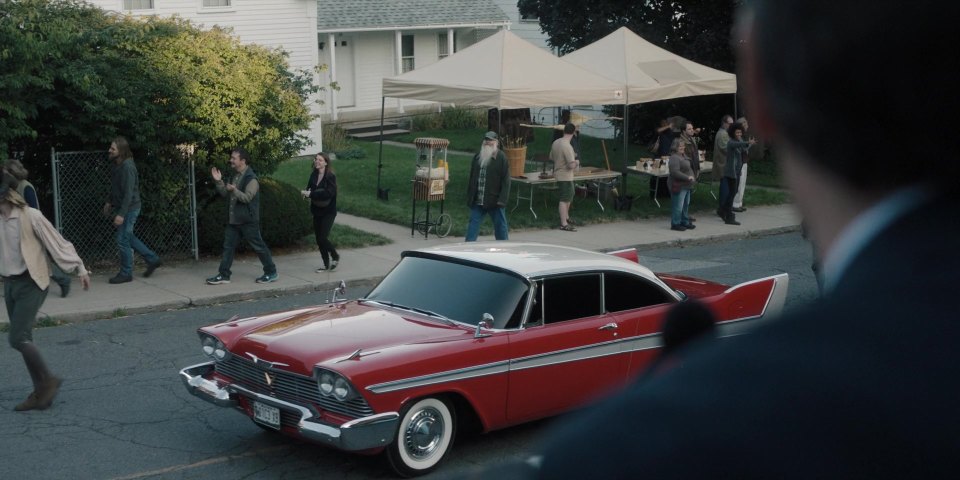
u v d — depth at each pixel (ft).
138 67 46.21
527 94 60.49
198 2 83.30
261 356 23.34
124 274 44.19
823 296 2.57
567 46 95.61
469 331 23.98
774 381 2.29
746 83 2.83
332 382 21.75
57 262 27.12
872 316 2.31
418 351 22.40
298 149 52.65
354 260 50.47
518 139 66.13
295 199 52.03
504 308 24.30
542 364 24.18
